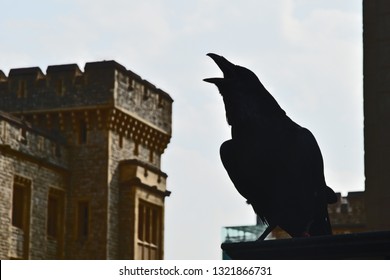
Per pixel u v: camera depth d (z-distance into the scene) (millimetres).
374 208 14852
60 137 58406
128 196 58781
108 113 57688
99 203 57438
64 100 58562
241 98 5926
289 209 5906
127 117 59281
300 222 5922
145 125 61719
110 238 57469
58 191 57062
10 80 59688
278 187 5887
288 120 6023
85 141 58312
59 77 58750
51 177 56344
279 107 6039
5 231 51312
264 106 5969
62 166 57344
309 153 5895
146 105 62219
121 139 59625
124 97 59156
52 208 57125
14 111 59281
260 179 5922
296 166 5871
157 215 62406
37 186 54750
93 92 58156
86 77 58406
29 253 53625
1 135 51062
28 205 53875
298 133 5953
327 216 6164
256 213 6180
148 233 61062
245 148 5930
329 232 6191
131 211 58562
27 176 53812
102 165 57750
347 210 58656
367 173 14922
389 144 14969
